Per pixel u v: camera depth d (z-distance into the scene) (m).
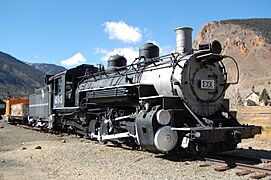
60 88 20.91
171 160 10.90
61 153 12.80
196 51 11.98
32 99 29.77
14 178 8.78
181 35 13.03
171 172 9.11
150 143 10.94
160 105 11.30
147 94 12.36
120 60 16.70
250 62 177.88
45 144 16.02
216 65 12.01
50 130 23.69
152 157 11.51
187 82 11.26
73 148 14.10
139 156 11.80
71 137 19.61
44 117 24.48
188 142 10.48
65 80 20.19
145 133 11.21
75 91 19.83
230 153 12.11
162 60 12.99
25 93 191.12
